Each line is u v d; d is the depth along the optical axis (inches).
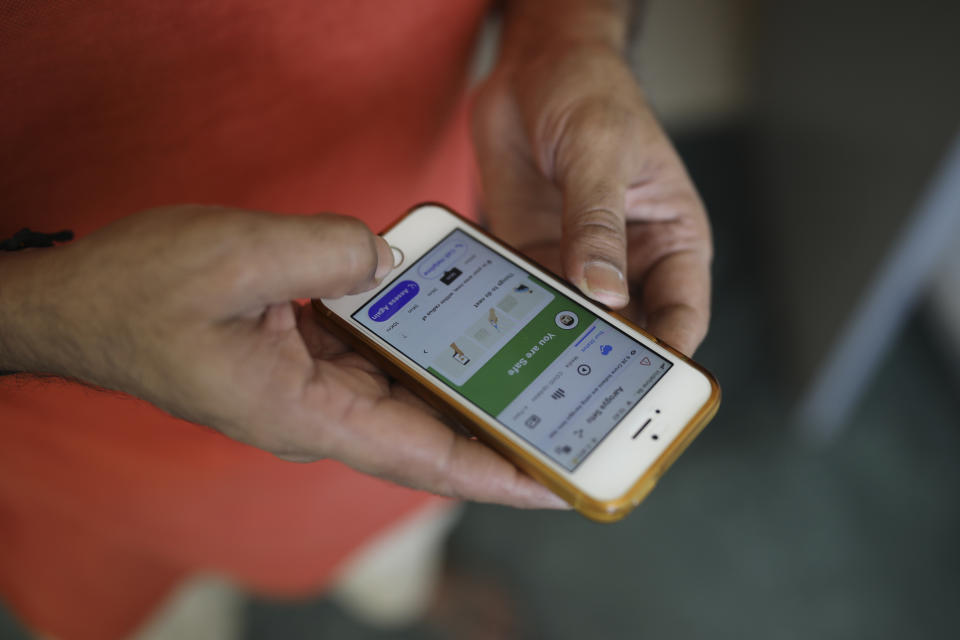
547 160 29.8
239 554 40.8
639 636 56.7
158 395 20.7
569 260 25.1
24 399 27.2
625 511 22.6
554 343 25.5
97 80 22.0
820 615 56.3
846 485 60.4
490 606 58.1
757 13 65.6
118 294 19.1
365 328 25.3
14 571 41.6
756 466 61.6
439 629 58.0
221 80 24.4
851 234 51.6
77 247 19.9
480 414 23.7
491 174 32.5
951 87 37.7
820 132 56.0
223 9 22.7
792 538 58.9
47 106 21.6
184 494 35.0
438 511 49.1
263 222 19.4
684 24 65.8
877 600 56.4
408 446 21.4
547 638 57.2
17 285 20.1
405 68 29.3
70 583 41.6
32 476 33.7
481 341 25.5
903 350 64.3
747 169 73.4
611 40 31.4
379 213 34.2
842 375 57.5
